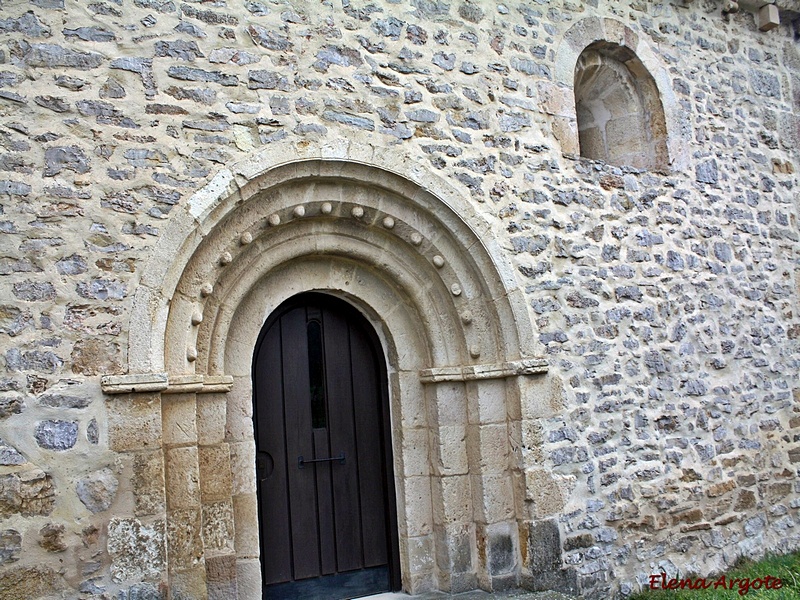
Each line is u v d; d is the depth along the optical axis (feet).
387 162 15.01
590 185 17.80
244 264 14.38
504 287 15.97
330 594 15.53
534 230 16.74
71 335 12.00
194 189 13.15
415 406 16.34
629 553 16.92
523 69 17.29
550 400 16.29
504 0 17.34
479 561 15.83
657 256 18.65
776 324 20.81
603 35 18.81
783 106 22.43
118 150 12.71
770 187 21.56
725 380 19.39
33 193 12.04
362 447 16.34
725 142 20.77
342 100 14.85
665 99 19.67
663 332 18.39
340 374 16.38
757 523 19.39
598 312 17.35
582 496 16.42
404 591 15.94
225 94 13.70
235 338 14.62
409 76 15.75
